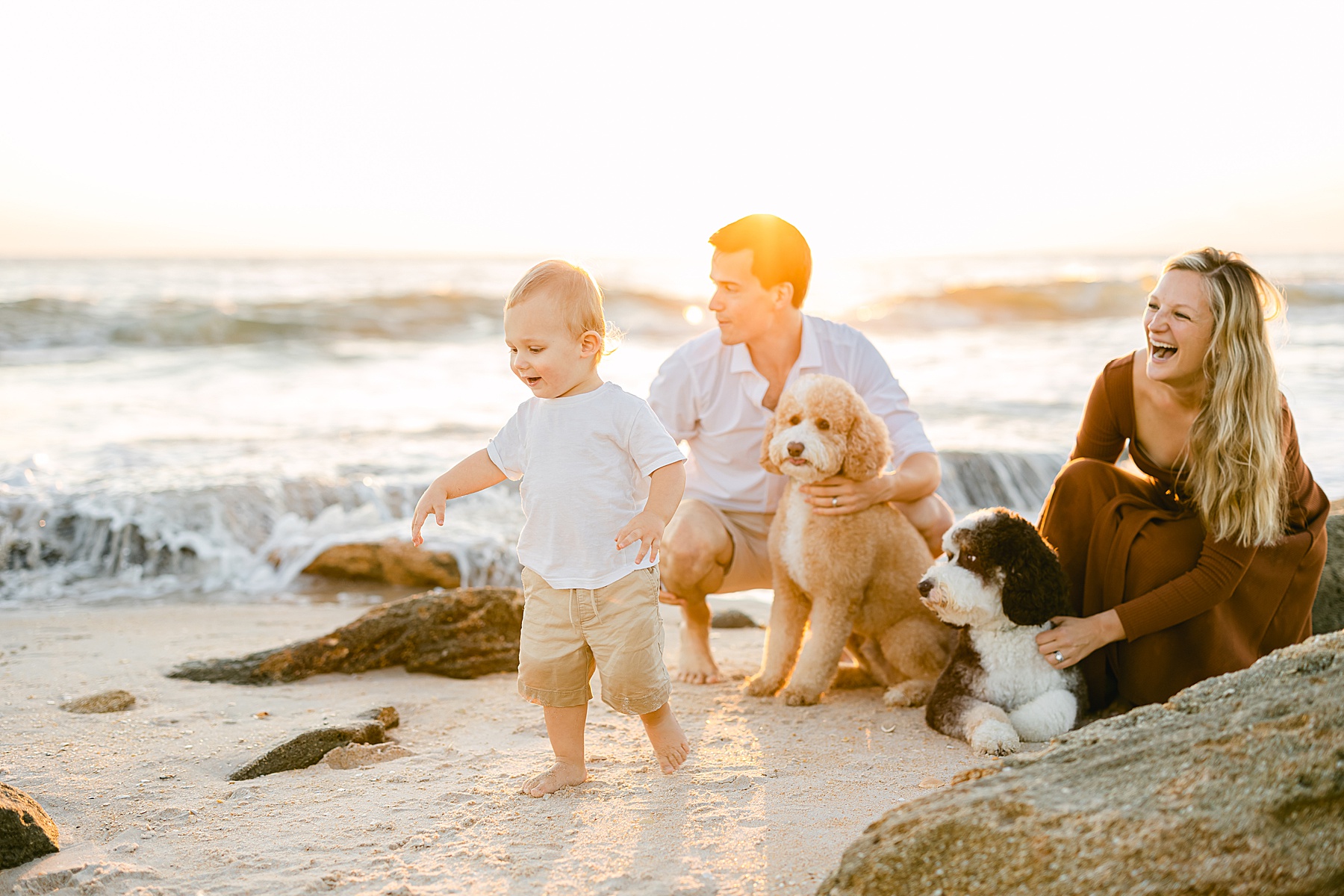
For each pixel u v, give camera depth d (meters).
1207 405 3.58
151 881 2.47
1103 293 26.34
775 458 3.97
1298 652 2.41
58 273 51.59
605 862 2.53
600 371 15.42
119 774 3.26
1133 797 2.02
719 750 3.46
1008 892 1.93
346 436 10.50
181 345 18.66
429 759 3.43
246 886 2.43
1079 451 4.24
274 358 17.12
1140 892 1.87
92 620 5.77
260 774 3.30
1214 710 2.27
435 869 2.51
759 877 2.42
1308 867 1.88
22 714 3.89
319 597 6.66
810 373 4.57
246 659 4.65
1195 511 3.77
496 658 4.66
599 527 2.98
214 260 111.50
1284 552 3.70
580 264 3.13
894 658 4.15
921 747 3.50
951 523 4.66
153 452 9.38
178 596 6.55
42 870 2.53
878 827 2.17
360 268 70.25
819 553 3.98
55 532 7.12
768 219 4.42
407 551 6.91
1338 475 7.75
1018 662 3.60
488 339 20.70
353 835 2.74
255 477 8.15
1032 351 18.25
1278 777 1.96
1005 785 2.15
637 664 2.98
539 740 3.64
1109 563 3.79
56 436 10.13
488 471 3.18
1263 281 3.60
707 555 4.39
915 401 12.61
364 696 4.29
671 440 3.04
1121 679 3.76
